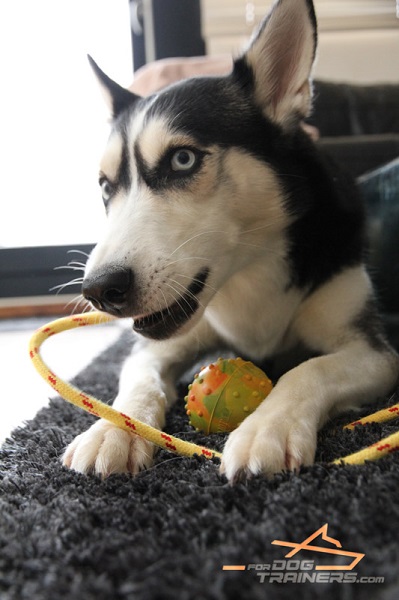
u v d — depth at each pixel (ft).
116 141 4.22
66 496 2.92
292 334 4.79
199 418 3.70
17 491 3.13
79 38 13.39
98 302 3.51
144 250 3.54
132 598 1.94
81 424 4.47
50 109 13.41
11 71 13.35
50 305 13.15
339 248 4.59
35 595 2.03
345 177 5.09
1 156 13.46
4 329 11.53
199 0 12.75
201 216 3.88
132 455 3.27
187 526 2.47
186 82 4.40
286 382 3.58
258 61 4.38
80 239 13.64
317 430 3.48
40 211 13.61
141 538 2.41
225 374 3.70
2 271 13.05
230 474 2.89
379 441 3.14
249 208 4.16
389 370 4.31
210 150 3.96
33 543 2.44
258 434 3.03
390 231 6.19
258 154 4.20
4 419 5.27
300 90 4.41
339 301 4.53
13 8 13.21
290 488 2.71
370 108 9.36
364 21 12.00
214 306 4.65
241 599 1.93
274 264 4.42
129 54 13.51
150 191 3.94
